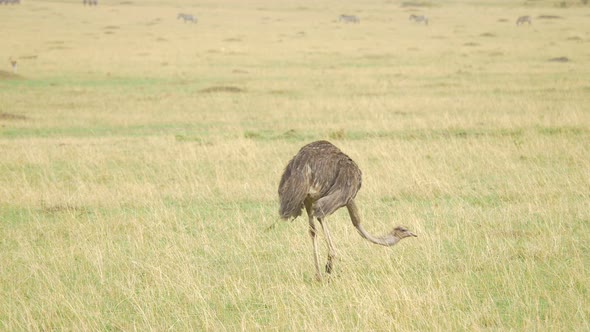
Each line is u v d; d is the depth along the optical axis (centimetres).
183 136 6806
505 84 10738
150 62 14775
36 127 7681
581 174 4747
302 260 3209
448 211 4025
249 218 4022
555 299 2659
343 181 2791
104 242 3556
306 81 11712
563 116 7231
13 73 11975
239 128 7444
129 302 2798
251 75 12694
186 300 2788
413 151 5650
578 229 3622
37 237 3738
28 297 2898
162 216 4041
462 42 19075
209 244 3509
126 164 5572
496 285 2858
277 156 5700
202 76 12612
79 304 2728
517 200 4256
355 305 2633
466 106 8525
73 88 10944
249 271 3122
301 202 2764
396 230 2884
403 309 2566
